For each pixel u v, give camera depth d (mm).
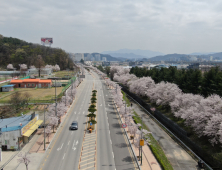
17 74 158500
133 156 38906
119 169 33844
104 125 58062
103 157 38062
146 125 62312
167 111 70875
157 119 71312
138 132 42344
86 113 70688
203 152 42531
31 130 44844
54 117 51000
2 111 65812
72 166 34375
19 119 48562
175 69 100812
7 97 89625
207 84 69188
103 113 71500
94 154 39125
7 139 40000
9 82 126188
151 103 83938
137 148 42594
